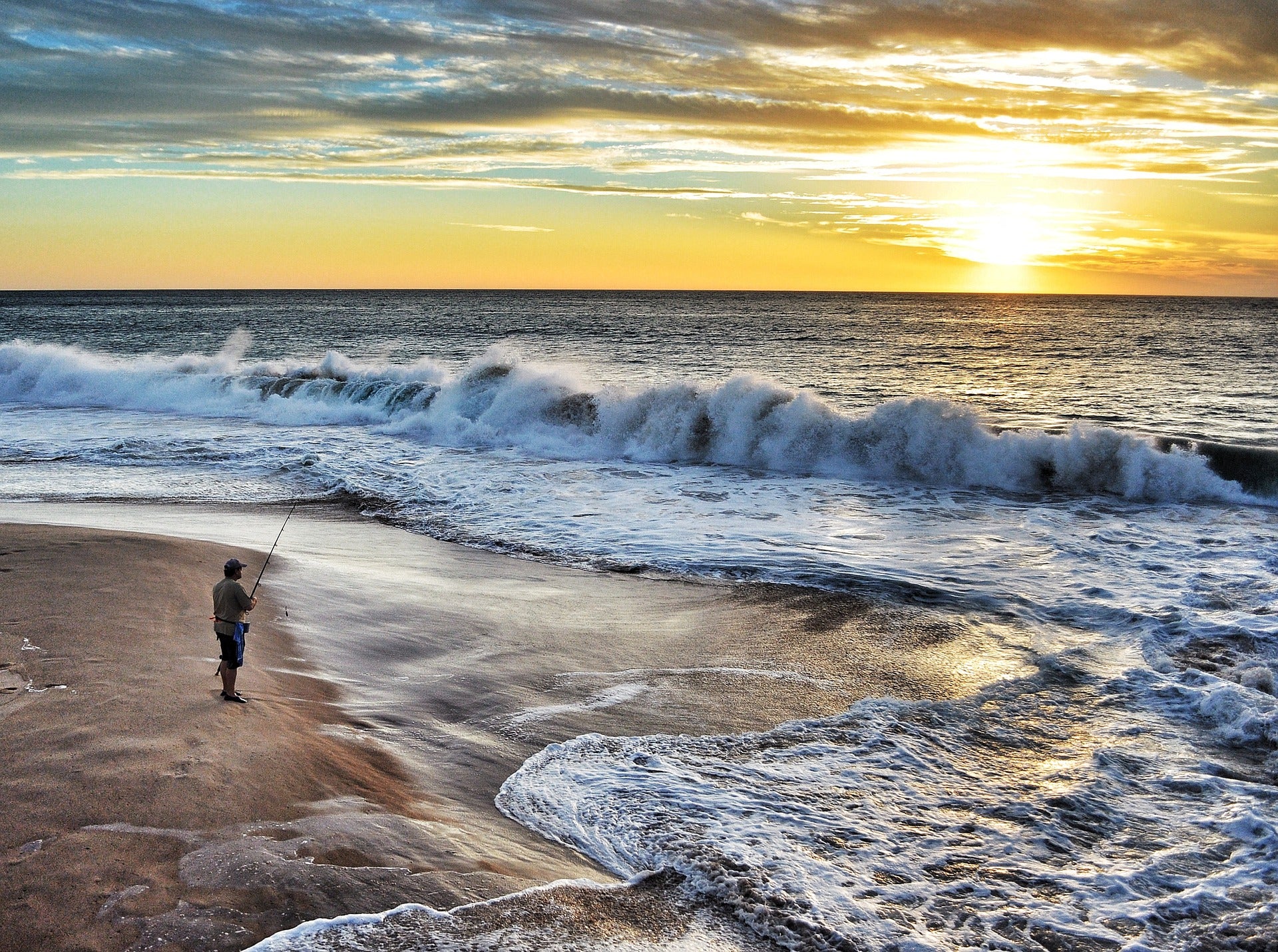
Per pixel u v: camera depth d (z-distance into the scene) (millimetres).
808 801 6883
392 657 9609
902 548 14281
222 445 22906
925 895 5730
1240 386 35719
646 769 7285
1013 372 41844
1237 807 6949
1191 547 14305
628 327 83500
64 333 71125
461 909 5047
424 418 25297
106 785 5703
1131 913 5637
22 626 8602
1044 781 7375
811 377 40062
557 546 14484
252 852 5230
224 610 7238
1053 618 11211
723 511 16719
